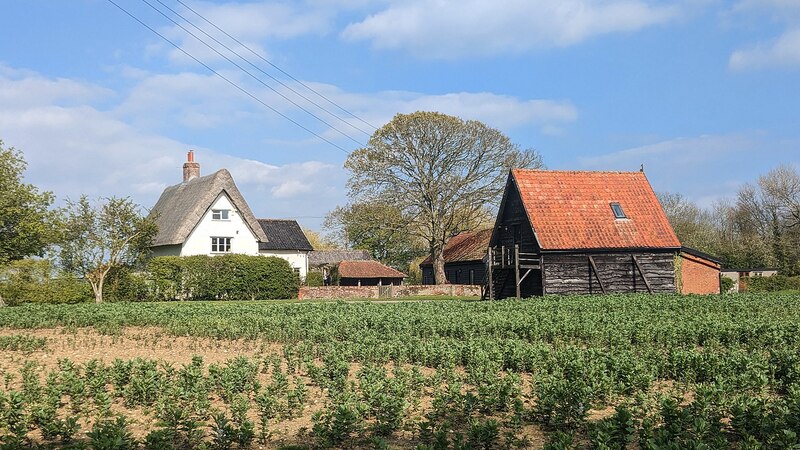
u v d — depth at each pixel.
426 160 67.56
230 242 66.88
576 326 22.97
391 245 89.25
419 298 59.06
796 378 14.80
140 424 12.63
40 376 17.16
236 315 29.77
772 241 81.50
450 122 66.00
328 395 14.23
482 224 74.25
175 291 55.47
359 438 11.50
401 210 67.62
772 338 20.55
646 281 46.19
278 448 11.04
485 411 13.07
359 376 15.45
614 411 13.18
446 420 12.47
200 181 69.75
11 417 12.05
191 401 13.67
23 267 46.38
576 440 11.25
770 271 78.19
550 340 22.66
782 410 11.17
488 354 17.19
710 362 15.70
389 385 13.87
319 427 11.16
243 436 11.02
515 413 12.11
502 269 48.34
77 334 26.41
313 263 90.56
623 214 47.69
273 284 59.75
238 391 14.80
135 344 23.56
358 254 95.50
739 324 22.38
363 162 67.69
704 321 23.73
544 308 31.58
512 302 36.19
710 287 48.88
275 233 75.94
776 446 10.02
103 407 13.11
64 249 50.38
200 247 65.31
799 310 30.78
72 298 49.19
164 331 26.97
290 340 23.92
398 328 24.00
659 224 47.88
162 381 14.49
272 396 13.45
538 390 13.34
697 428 10.24
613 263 46.00
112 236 52.47
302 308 33.34
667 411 10.97
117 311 31.62
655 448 9.20
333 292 61.88
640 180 50.66
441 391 14.04
